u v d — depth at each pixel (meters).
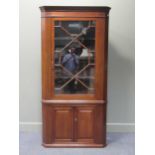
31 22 4.43
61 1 4.39
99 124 3.96
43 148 3.99
